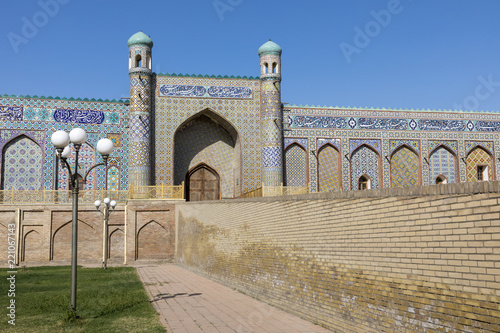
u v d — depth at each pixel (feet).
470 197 9.92
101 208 41.63
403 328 11.77
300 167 51.06
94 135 47.52
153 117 48.32
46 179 46.09
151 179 47.37
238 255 24.85
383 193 12.76
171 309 19.22
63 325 15.75
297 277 17.84
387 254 12.51
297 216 18.08
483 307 9.50
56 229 40.96
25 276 30.25
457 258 10.19
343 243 14.70
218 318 17.33
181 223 39.63
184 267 37.40
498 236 9.21
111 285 26.14
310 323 16.30
